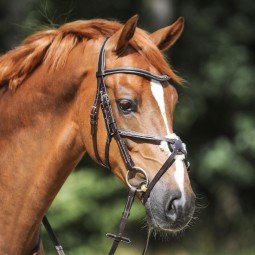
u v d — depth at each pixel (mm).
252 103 20828
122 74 5770
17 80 6184
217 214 21625
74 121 6074
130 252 18750
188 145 21125
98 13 18891
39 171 6066
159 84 5758
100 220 16094
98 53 5992
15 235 6059
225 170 20281
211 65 20375
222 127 21484
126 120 5711
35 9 16906
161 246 20328
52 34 6277
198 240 20812
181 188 5500
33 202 6059
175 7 20781
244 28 20984
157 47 6168
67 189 15305
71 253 15742
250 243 21000
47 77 6098
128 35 5789
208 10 21297
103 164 5992
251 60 21094
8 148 6121
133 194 5715
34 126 6086
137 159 5691
